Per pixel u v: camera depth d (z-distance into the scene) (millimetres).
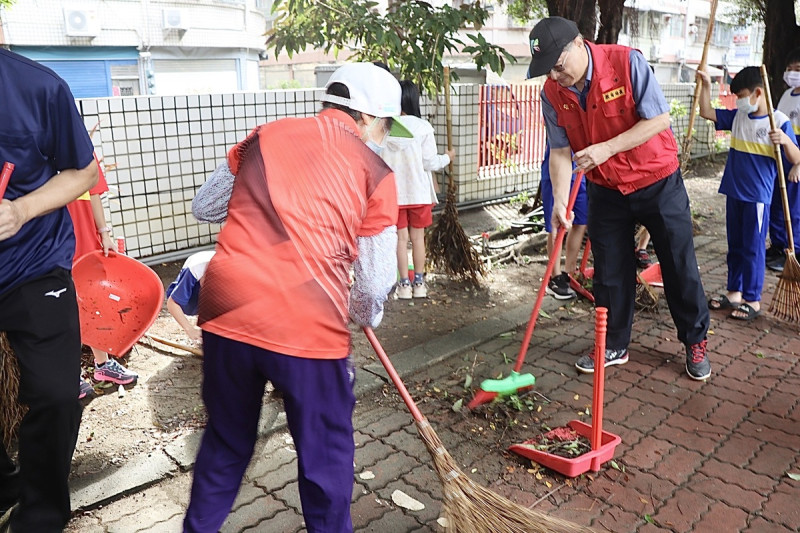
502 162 8828
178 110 5930
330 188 2111
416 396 3809
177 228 6176
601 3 6844
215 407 2242
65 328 2424
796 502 2873
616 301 4066
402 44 6953
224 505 2293
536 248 6855
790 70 5648
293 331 2072
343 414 2227
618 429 3455
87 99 5410
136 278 3797
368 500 2885
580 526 2492
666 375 4090
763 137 4680
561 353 4414
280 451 3236
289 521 2734
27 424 2396
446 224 5652
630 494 2934
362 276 2234
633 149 3625
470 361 4277
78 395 2455
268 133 2197
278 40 6586
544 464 3104
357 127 2271
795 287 4707
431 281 5828
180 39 17891
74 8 16094
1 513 2717
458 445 3314
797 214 5852
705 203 9141
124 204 5789
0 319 2338
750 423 3529
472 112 8086
